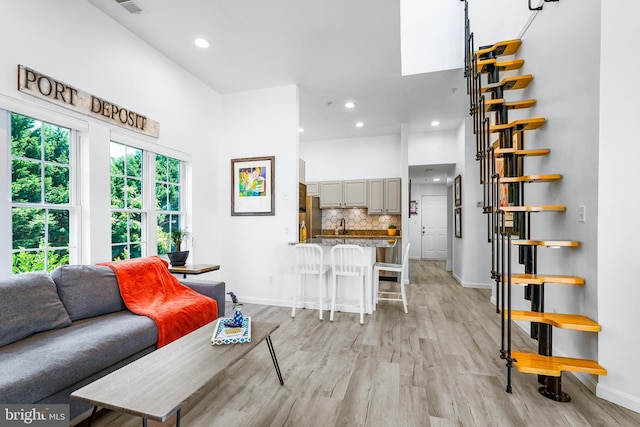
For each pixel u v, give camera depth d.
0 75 2.01
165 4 2.61
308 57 3.47
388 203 6.45
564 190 2.31
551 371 1.87
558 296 2.46
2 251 2.09
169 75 3.50
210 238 4.21
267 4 2.62
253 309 3.97
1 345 1.70
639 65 1.84
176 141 3.61
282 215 4.17
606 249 1.91
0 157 2.07
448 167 6.66
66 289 2.15
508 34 3.19
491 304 4.24
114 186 2.94
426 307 4.09
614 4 1.88
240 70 3.77
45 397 1.46
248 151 4.34
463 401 1.92
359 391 2.03
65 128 2.49
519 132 3.04
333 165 6.91
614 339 1.90
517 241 2.19
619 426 1.69
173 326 2.30
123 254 3.03
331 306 3.70
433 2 3.76
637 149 1.85
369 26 2.93
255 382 2.14
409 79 3.98
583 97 2.08
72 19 2.46
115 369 1.86
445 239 9.39
